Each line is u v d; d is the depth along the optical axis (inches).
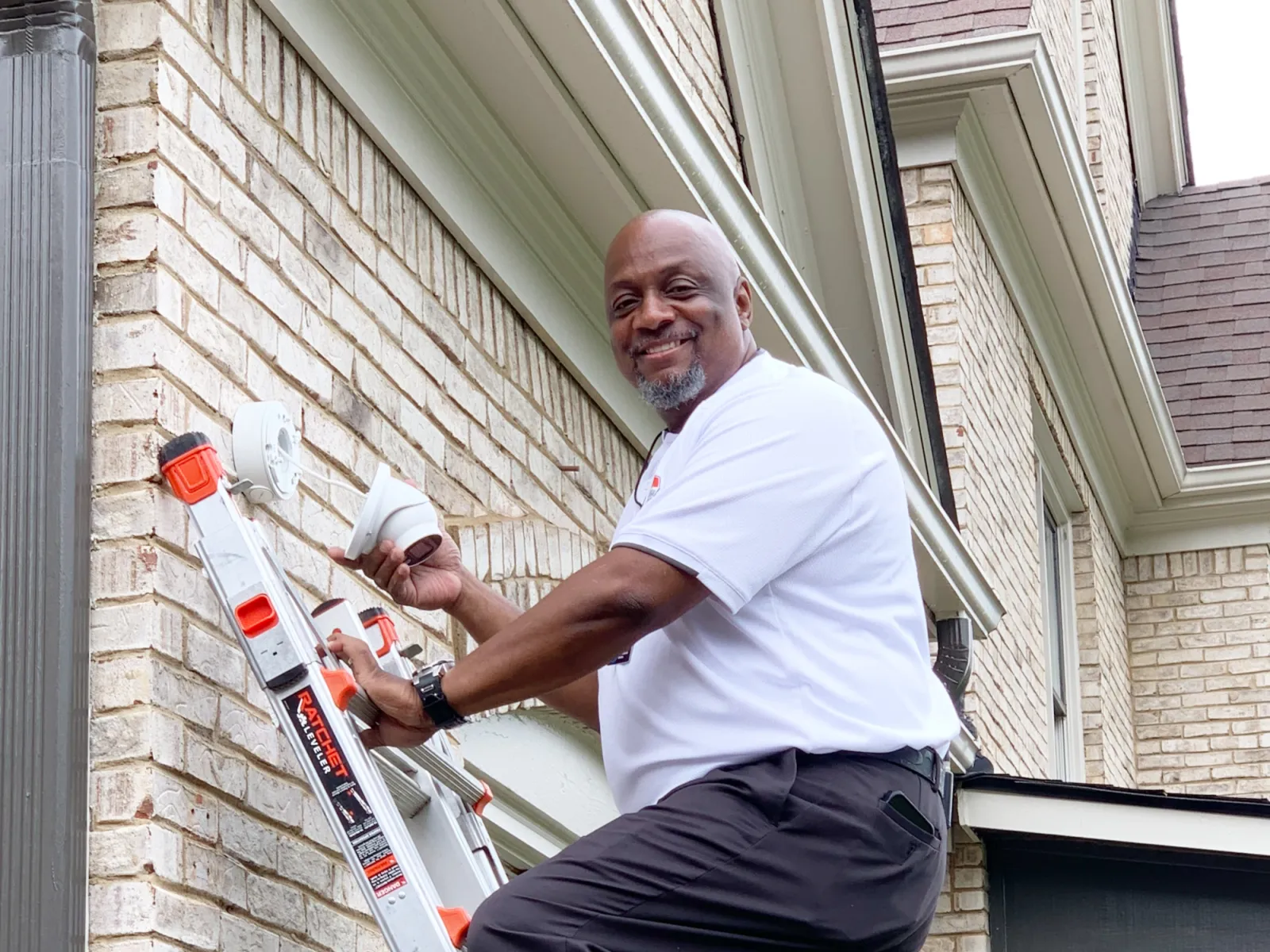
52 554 106.5
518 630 101.0
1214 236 547.8
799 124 262.5
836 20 255.6
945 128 336.5
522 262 180.7
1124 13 540.4
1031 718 371.9
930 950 269.9
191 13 122.3
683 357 114.1
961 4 343.9
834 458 107.7
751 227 198.4
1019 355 394.0
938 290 331.3
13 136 113.4
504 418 173.5
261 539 108.0
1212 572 495.8
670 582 101.7
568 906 95.7
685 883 97.2
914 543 261.0
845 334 278.5
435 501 153.8
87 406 110.0
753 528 103.3
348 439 138.7
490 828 177.2
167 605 109.1
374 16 148.3
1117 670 470.0
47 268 111.0
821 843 99.6
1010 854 275.1
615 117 170.7
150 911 102.4
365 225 147.4
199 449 107.4
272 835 118.2
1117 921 268.7
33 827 102.0
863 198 267.6
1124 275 424.5
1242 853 255.8
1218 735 482.0
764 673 104.3
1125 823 260.4
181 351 114.4
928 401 283.0
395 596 117.5
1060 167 353.4
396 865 98.2
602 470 201.0
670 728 105.4
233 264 123.3
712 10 245.9
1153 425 454.9
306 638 105.6
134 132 115.5
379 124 150.5
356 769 100.0
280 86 135.0
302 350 132.6
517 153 173.9
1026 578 381.7
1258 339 512.4
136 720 105.6
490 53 159.3
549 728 188.4
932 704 110.2
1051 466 435.8
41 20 115.2
